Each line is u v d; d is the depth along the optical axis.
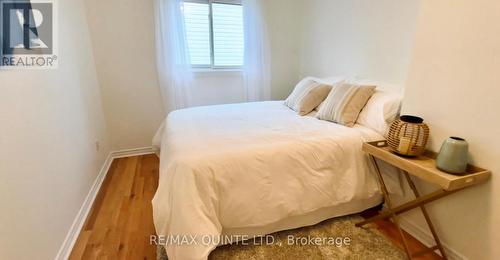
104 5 2.72
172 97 3.09
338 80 2.66
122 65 2.94
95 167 2.45
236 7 3.24
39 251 1.28
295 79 3.74
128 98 3.05
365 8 2.41
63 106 1.78
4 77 1.10
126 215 1.97
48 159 1.47
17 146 1.16
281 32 3.48
